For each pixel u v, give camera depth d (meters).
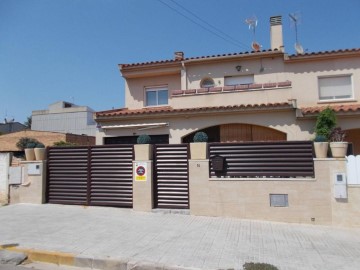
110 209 9.25
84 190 9.80
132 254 5.62
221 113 12.39
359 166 7.64
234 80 15.02
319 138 8.16
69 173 10.05
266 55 14.32
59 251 5.79
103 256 5.52
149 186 8.98
